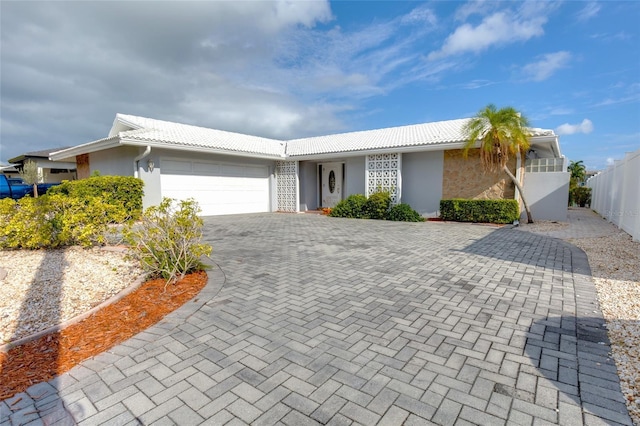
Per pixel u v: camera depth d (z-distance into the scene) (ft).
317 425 6.61
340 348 9.80
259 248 25.30
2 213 21.39
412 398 7.45
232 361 9.12
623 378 8.09
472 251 23.59
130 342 10.28
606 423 6.57
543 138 36.68
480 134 38.11
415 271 18.33
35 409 7.17
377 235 31.42
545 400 7.32
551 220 44.04
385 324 11.48
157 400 7.47
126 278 16.48
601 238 29.19
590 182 75.10
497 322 11.59
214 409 7.14
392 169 46.93
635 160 30.73
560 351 9.52
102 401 7.45
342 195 59.47
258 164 57.52
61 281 15.69
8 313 12.19
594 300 13.65
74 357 9.41
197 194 48.29
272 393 7.68
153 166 42.22
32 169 66.80
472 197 42.52
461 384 7.97
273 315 12.34
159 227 16.67
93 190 36.37
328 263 20.39
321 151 53.57
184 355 9.47
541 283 16.03
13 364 9.02
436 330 10.98
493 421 6.68
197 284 16.06
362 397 7.50
